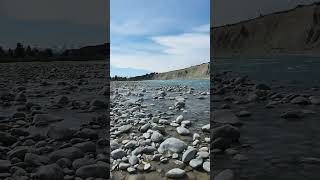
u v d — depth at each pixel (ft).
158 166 8.25
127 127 10.93
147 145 9.45
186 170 7.97
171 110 12.90
